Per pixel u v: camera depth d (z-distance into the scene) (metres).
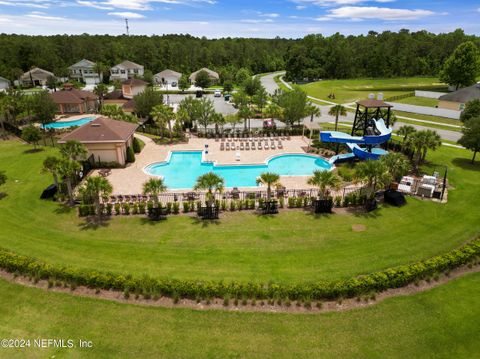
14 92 60.91
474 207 25.59
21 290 16.20
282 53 178.62
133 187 29.89
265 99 65.75
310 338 13.66
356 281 16.03
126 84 76.50
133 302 15.49
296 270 17.89
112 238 21.16
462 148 41.41
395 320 14.66
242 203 25.41
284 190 27.62
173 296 15.69
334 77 132.12
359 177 25.12
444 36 147.75
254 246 20.28
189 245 20.36
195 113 47.66
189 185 31.33
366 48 140.75
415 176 31.89
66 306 15.23
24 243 20.28
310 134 43.72
